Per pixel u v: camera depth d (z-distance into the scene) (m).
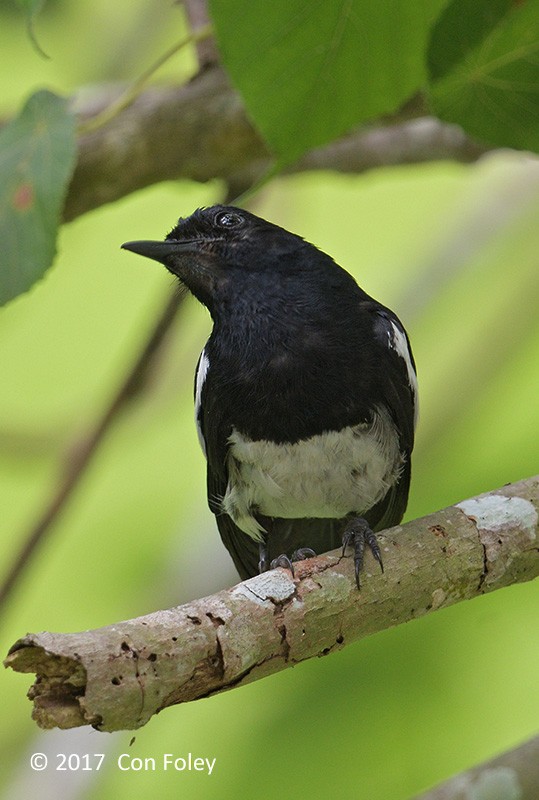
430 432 12.79
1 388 14.51
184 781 10.21
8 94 13.16
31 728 10.83
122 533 12.92
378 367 8.49
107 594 12.39
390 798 9.73
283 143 7.07
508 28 6.54
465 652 10.30
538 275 13.44
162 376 13.87
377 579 6.29
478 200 14.17
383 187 14.96
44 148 7.51
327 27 6.64
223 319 8.82
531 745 6.96
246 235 8.94
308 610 6.03
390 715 10.10
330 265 8.88
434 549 6.48
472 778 6.89
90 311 14.91
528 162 14.10
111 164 9.30
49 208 7.46
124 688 5.23
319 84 6.87
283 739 10.18
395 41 6.74
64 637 5.20
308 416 8.43
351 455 8.55
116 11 13.00
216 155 9.41
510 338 13.13
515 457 11.52
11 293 7.52
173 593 11.44
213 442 8.97
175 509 13.13
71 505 11.13
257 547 9.85
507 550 6.61
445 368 13.85
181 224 9.20
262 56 6.70
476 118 7.05
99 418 10.60
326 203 14.91
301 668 10.46
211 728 10.45
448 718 10.02
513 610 10.39
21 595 11.13
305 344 8.44
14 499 14.30
